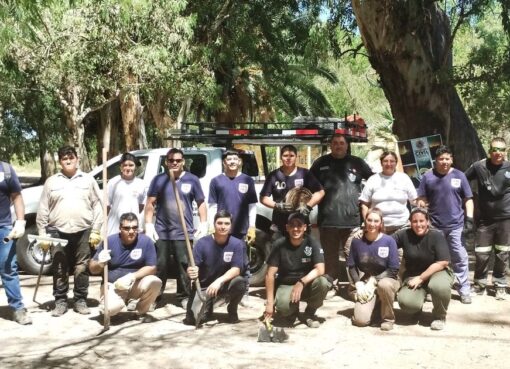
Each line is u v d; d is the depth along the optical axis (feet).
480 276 25.80
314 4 50.65
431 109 38.19
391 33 36.58
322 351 18.71
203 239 21.45
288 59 84.48
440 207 24.29
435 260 21.36
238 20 61.21
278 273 21.03
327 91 106.11
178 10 50.19
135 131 70.18
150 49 49.98
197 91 56.70
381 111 97.71
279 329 19.83
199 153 28.58
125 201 24.58
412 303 21.25
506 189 24.90
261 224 28.22
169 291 26.94
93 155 129.18
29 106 86.53
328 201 24.76
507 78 38.29
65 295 22.50
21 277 29.45
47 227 22.41
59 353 18.45
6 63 51.13
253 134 28.09
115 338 19.92
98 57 50.98
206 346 19.13
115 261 21.70
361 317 21.20
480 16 40.32
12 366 17.35
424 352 18.70
